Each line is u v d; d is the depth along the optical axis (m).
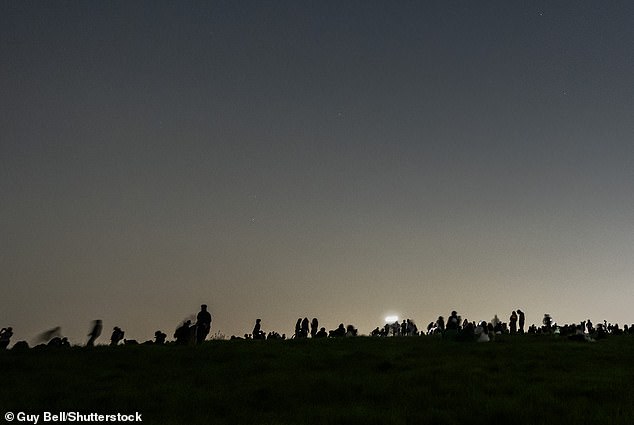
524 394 20.89
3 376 25.45
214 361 30.23
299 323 52.91
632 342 40.16
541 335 47.62
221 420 17.94
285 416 18.39
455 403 19.83
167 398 20.95
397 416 18.03
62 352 33.69
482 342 39.81
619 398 20.28
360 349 35.69
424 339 43.44
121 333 41.72
